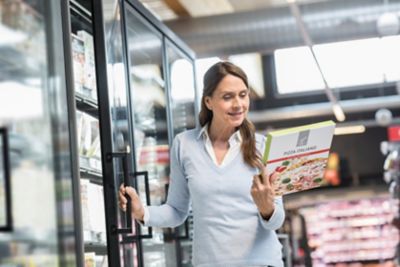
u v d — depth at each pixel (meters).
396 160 12.23
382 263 18.67
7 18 3.33
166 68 5.14
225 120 3.12
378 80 16.00
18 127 3.26
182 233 5.14
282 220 3.06
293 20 8.95
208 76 3.17
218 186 3.12
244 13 9.05
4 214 3.15
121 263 3.53
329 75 15.31
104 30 3.69
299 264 12.24
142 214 3.33
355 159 17.95
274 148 2.88
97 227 3.63
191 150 3.23
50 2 3.43
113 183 3.54
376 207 18.83
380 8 8.86
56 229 3.29
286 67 16.42
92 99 3.78
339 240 18.92
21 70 3.31
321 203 18.80
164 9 9.65
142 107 4.70
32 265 3.20
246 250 3.09
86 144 3.63
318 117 17.05
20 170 3.22
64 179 3.34
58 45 3.41
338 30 9.15
